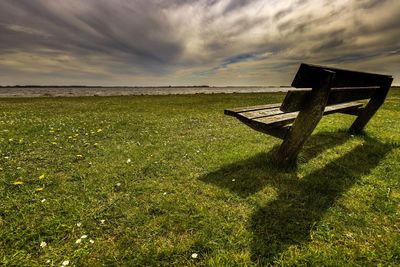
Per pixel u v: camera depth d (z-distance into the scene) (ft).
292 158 15.03
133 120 37.04
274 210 10.87
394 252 8.14
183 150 20.36
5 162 17.38
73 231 9.68
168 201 11.91
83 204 11.66
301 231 9.45
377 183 13.24
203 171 15.69
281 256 8.11
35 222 10.27
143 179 14.69
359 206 11.07
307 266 7.77
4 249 8.71
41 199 12.21
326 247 8.60
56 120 37.68
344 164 15.94
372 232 9.32
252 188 12.96
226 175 14.89
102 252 8.59
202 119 38.22
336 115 38.55
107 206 11.55
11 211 11.06
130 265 8.00
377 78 18.51
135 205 11.64
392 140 21.18
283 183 13.42
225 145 21.70
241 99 86.28
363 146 19.58
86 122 35.29
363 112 22.38
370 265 7.70
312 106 12.16
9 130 28.17
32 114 47.24
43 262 8.13
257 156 17.94
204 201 11.88
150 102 78.64
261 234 9.34
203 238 9.12
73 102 83.46
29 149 20.58
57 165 17.01
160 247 8.79
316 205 11.19
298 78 10.82
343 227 9.64
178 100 87.15
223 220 10.29
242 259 8.07
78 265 7.99
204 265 7.99
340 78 12.12
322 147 19.61
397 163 15.89
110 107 61.62
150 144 22.58
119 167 16.57
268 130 14.83
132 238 9.30
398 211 10.59
